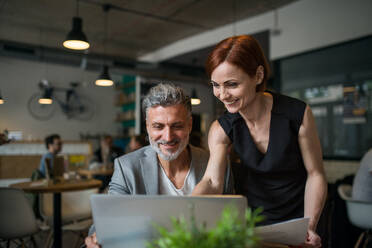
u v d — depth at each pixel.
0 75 8.30
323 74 4.63
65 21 6.39
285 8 5.20
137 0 5.36
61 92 9.18
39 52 6.77
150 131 1.25
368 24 4.12
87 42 4.42
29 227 2.56
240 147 1.47
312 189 1.38
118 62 7.53
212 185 1.34
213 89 1.24
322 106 4.62
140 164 1.40
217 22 6.30
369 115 4.13
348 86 4.34
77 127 9.38
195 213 0.77
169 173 1.41
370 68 4.12
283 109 1.39
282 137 1.38
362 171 2.63
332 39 4.51
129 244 0.79
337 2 4.45
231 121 1.45
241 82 1.15
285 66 5.16
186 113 1.24
